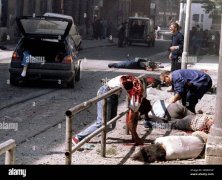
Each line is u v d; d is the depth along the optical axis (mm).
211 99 15242
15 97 14086
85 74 20750
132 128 9289
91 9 56062
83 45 41094
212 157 7578
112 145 9203
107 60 28109
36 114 11898
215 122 7660
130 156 8469
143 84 9680
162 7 104625
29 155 8414
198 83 11109
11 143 5055
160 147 8242
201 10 42594
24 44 16453
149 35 45844
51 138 9695
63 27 16953
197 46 35500
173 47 17516
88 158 8266
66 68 16078
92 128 8953
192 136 8609
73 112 6691
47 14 30531
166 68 24891
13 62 16109
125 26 43781
